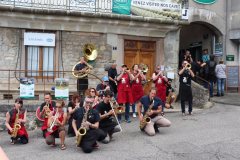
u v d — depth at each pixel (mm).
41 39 8070
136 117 7062
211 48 11961
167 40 9656
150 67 9586
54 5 7965
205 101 8250
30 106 6352
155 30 9320
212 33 11828
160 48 9531
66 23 8258
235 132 4977
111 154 4023
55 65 8367
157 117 5391
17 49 8016
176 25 9078
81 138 4242
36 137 5398
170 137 4887
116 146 4480
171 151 4051
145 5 8883
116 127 4883
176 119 6543
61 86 6484
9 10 7246
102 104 4898
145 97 5391
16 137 4824
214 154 3840
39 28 8094
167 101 7059
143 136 5086
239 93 10781
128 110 6543
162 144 4449
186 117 6738
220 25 11289
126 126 6062
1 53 7875
